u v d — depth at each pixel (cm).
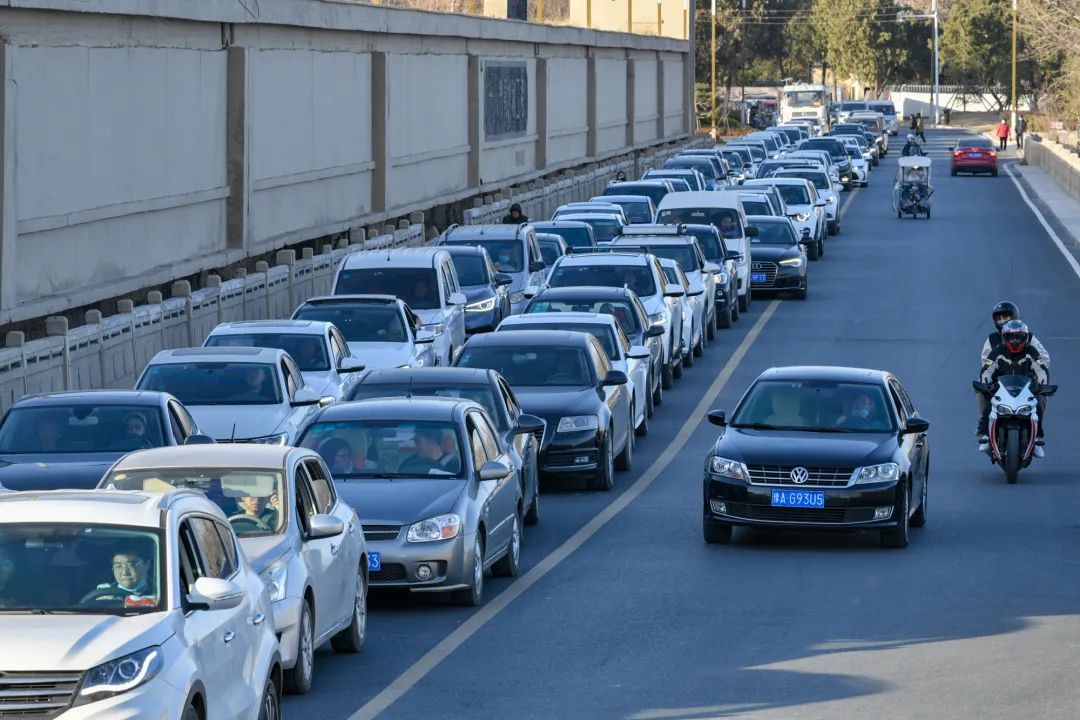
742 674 3444
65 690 2203
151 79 8456
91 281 7862
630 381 6694
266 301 9019
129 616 2356
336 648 3656
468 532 4097
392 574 4025
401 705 3203
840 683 3362
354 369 6444
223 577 2639
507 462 4588
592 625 3934
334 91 11394
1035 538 5078
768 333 10388
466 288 9112
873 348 9644
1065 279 12812
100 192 7856
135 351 7294
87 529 2495
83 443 4672
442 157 14188
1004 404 6044
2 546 2480
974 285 12550
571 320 6862
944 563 4703
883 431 5069
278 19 10019
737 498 4872
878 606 4134
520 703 3212
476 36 14725
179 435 4822
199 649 2392
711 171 18388
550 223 11331
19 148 6975
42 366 6322
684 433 7225
